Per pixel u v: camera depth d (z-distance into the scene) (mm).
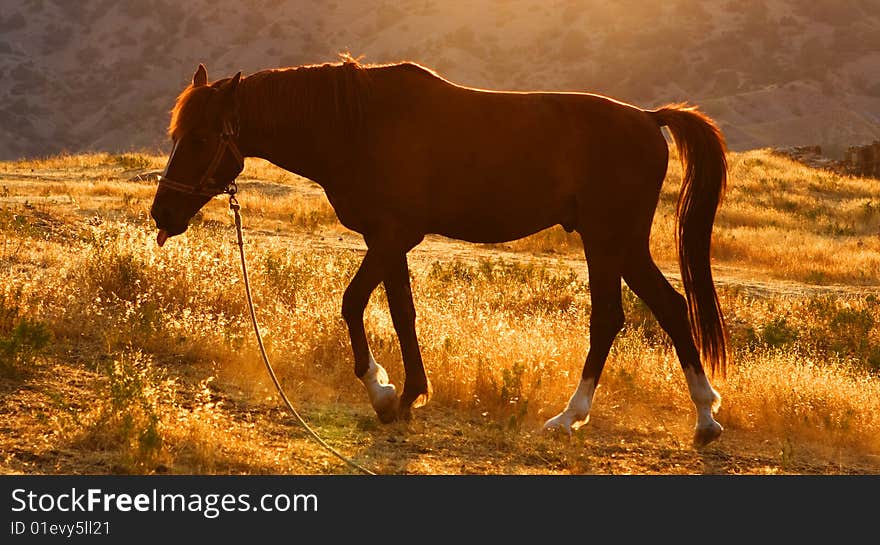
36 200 27078
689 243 10938
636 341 14633
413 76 10055
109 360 11070
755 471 9945
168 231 9875
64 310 12086
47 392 9789
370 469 8805
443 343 12258
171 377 10852
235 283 14539
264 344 11820
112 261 14352
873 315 20656
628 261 10570
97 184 33906
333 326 12453
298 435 9562
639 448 10422
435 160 9828
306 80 9867
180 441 8719
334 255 22547
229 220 29016
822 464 10516
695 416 11773
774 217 41719
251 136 9938
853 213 45094
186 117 9688
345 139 9867
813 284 28828
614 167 10352
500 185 9984
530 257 28734
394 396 10008
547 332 14008
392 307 10266
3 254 16297
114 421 8805
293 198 34969
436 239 30594
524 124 10055
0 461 8047
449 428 10336
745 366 13531
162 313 12672
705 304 10875
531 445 10016
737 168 55500
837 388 12555
